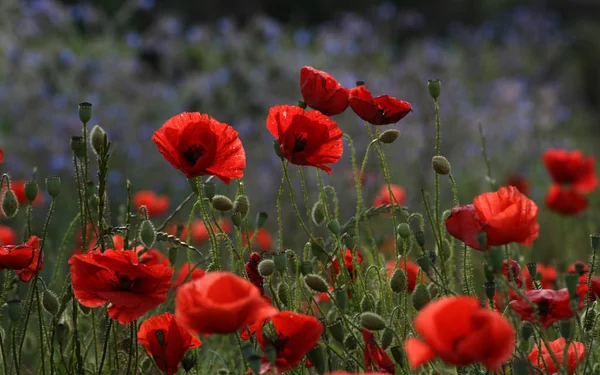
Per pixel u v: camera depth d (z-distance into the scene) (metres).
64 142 13.43
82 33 22.78
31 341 5.32
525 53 24.48
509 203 3.66
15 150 13.48
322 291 3.93
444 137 16.08
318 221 4.88
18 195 7.50
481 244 3.53
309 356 3.76
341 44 18.84
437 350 2.72
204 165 4.00
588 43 25.88
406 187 13.31
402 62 21.19
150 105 15.58
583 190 9.11
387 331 3.88
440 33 29.50
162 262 5.63
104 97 15.31
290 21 28.53
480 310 2.69
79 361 4.38
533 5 29.27
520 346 3.96
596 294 4.52
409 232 4.28
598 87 25.16
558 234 10.88
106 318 4.81
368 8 29.30
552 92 19.25
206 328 3.04
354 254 4.42
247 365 4.29
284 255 4.01
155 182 13.88
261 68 17.22
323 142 4.24
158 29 18.97
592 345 4.32
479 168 15.82
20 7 17.05
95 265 3.90
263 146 14.21
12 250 4.11
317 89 4.38
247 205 4.39
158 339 3.96
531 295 3.63
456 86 17.62
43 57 15.55
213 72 17.72
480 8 30.58
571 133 20.80
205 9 25.98
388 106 4.50
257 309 3.09
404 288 4.21
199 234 7.28
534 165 16.86
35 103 14.11
